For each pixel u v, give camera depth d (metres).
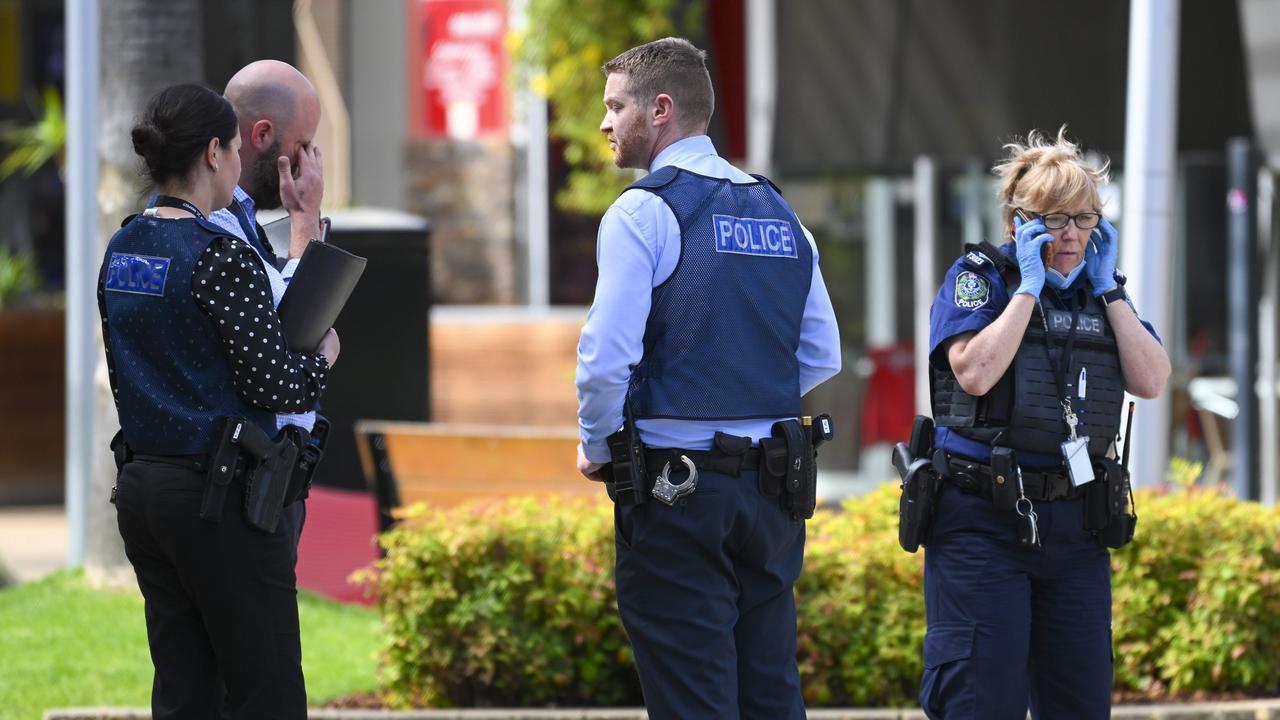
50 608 26.77
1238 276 33.53
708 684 13.36
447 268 50.31
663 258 13.41
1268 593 19.14
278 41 50.25
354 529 27.69
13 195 54.50
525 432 23.59
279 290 13.62
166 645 13.61
